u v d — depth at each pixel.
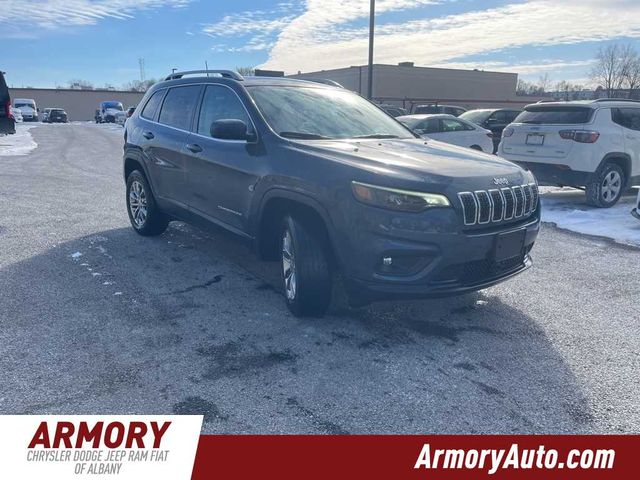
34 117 54.00
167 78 6.16
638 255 6.12
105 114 52.59
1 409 2.92
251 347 3.69
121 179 11.50
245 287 4.81
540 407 3.06
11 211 7.84
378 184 3.50
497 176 3.86
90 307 4.30
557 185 8.94
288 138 4.27
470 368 3.48
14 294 4.52
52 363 3.41
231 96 4.82
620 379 3.38
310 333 3.92
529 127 9.12
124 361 3.46
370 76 19.66
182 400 3.04
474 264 3.69
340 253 3.69
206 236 6.53
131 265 5.36
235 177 4.50
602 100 8.91
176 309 4.29
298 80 5.36
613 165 8.68
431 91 49.03
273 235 4.42
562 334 4.01
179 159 5.33
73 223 7.12
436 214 3.48
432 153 4.22
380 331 3.98
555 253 6.20
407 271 3.54
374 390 3.20
